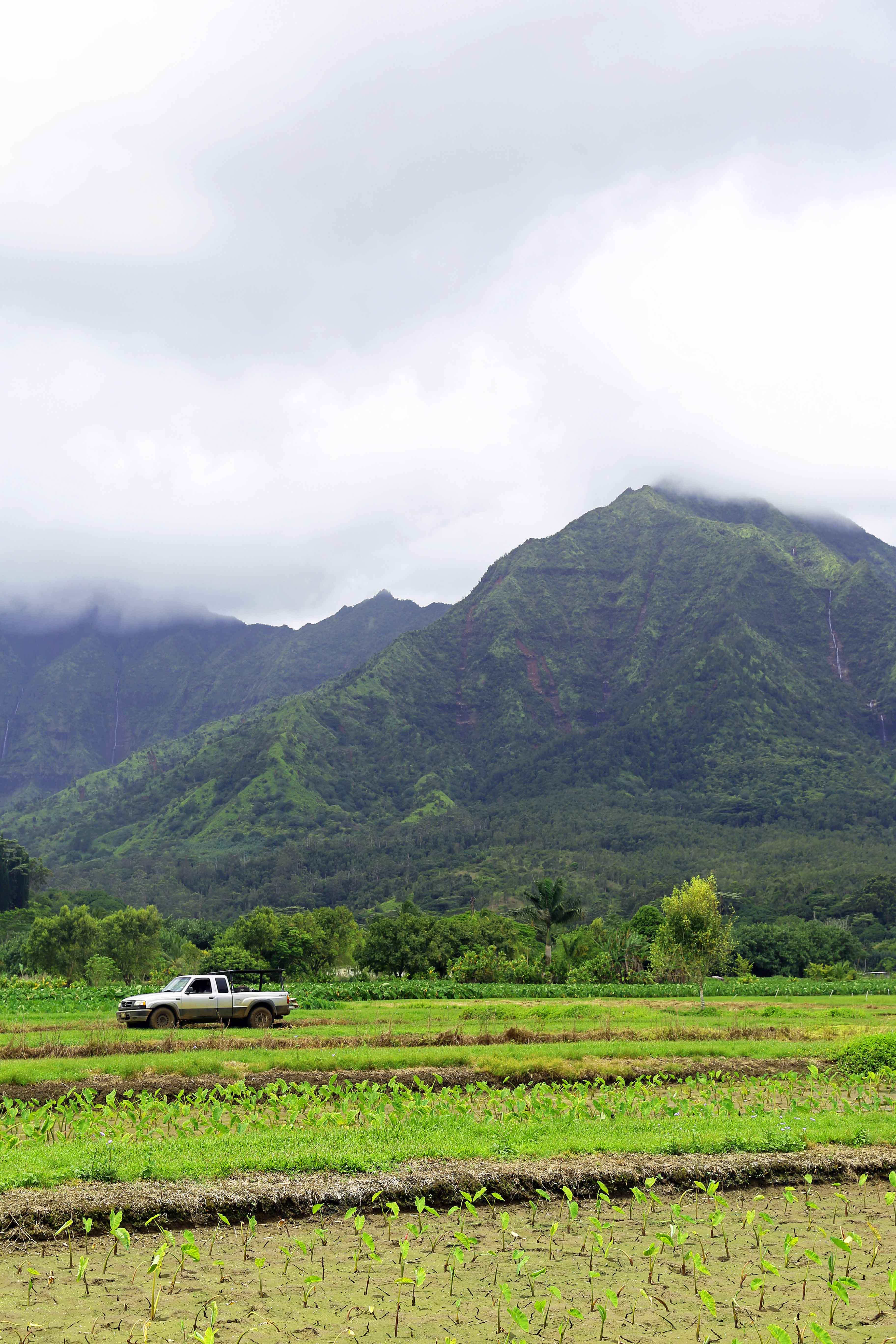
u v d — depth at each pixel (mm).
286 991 42125
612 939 96312
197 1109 19359
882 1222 12523
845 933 141375
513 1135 15453
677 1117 18141
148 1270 10078
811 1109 19812
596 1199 13102
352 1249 10977
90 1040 28203
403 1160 13711
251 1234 10992
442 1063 27078
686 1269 10562
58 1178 12227
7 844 182250
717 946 48094
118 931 109375
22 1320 8766
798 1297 9805
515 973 86250
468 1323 8953
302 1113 19500
